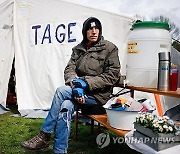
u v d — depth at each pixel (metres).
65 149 2.53
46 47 5.25
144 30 2.60
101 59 2.82
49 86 5.20
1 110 5.27
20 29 5.38
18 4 5.38
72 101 2.68
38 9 5.29
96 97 2.80
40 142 2.61
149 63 2.56
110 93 2.86
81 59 2.98
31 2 5.32
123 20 4.99
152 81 2.56
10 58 5.37
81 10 5.10
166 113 2.89
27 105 5.25
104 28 5.05
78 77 2.90
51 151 3.00
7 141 3.35
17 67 5.31
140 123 2.04
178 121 2.65
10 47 5.39
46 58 5.24
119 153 2.91
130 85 2.71
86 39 2.98
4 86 5.33
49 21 5.24
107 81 2.73
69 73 3.00
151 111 2.34
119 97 2.52
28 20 5.36
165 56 2.31
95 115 2.89
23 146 2.63
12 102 6.05
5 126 4.09
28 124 4.24
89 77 2.76
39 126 4.10
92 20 2.88
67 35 5.13
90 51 2.90
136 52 2.63
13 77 6.06
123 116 2.31
